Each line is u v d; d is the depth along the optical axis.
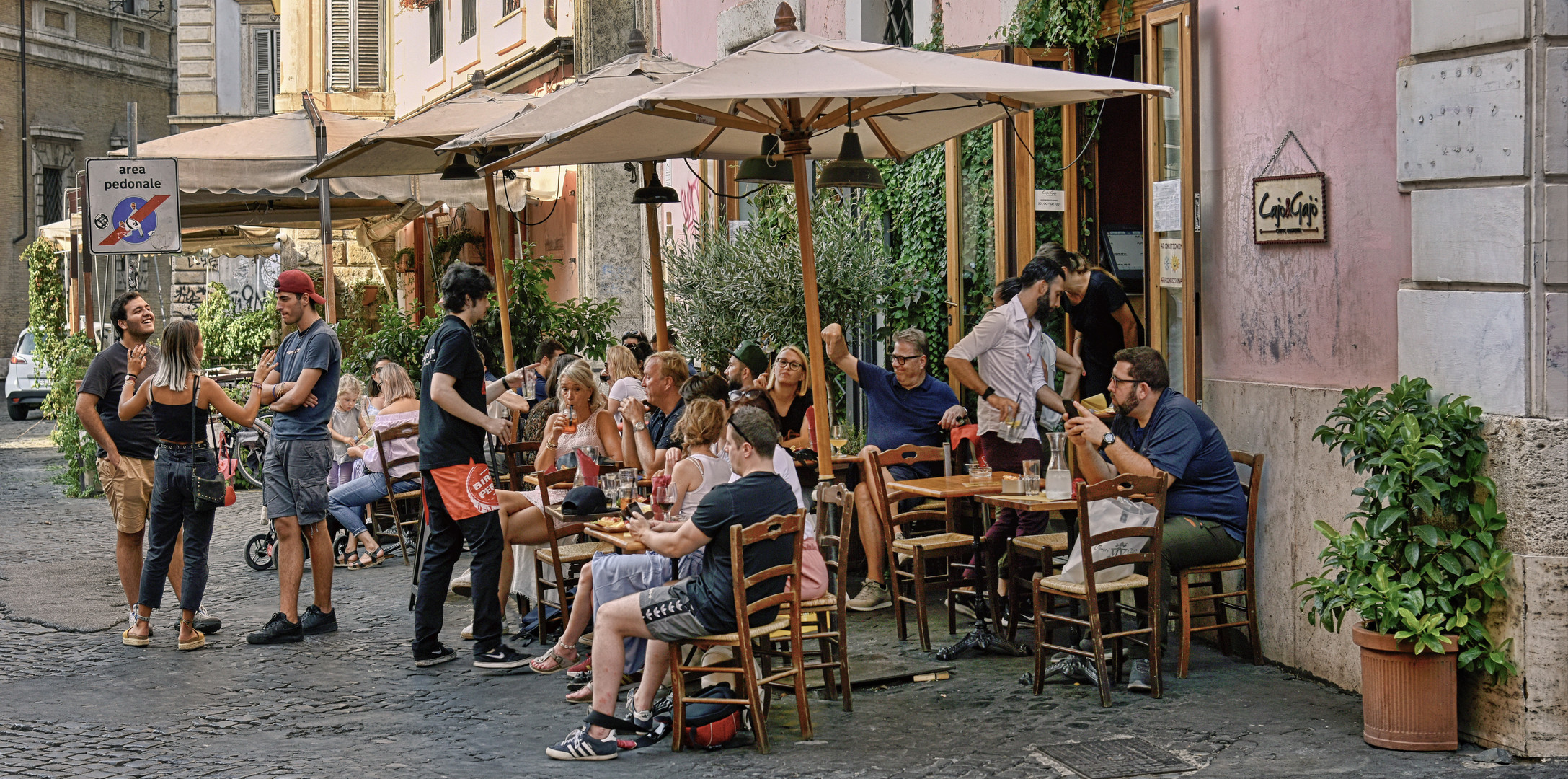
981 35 9.70
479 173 10.41
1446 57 5.86
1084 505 6.24
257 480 15.18
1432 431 5.71
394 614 8.75
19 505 14.53
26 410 26.73
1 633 8.40
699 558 6.46
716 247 10.70
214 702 6.80
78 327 17.95
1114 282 8.75
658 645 5.90
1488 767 5.48
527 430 9.51
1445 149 5.85
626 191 16.25
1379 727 5.70
